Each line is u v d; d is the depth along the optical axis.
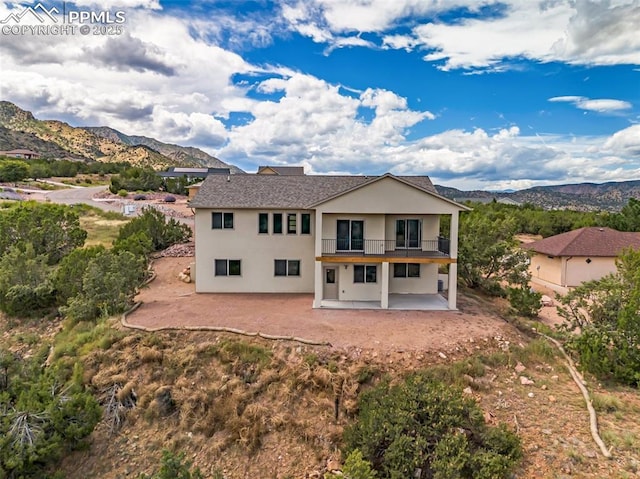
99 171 98.06
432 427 10.48
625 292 16.28
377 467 10.23
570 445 10.58
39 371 14.26
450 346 15.47
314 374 13.51
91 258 21.09
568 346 15.93
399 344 15.42
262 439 11.86
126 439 12.17
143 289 23.33
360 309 19.89
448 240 21.03
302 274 22.81
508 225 24.86
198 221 22.48
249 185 24.17
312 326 17.17
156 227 33.19
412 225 22.16
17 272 21.48
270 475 10.94
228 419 12.33
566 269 27.34
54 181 78.69
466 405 11.04
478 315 19.31
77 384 13.19
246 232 22.53
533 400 12.69
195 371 14.10
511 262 23.95
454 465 9.36
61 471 11.25
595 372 14.14
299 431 11.96
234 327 16.81
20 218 27.89
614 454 10.24
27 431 11.00
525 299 21.12
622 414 11.96
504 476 9.55
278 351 15.00
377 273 21.59
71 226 29.73
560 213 54.50
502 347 15.91
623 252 18.66
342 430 11.88
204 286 22.78
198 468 10.25
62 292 20.91
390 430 10.43
